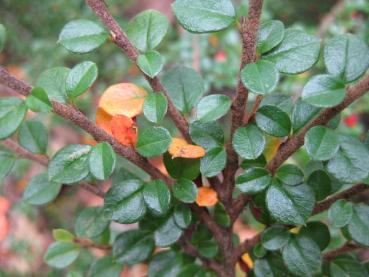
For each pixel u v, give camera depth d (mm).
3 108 64
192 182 74
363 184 73
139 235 85
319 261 74
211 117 68
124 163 165
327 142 63
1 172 85
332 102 59
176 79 83
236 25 65
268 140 82
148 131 70
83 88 68
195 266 85
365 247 75
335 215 68
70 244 92
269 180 71
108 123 78
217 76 159
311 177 76
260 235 82
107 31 70
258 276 81
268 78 62
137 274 149
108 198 73
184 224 76
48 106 63
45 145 86
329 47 65
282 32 66
